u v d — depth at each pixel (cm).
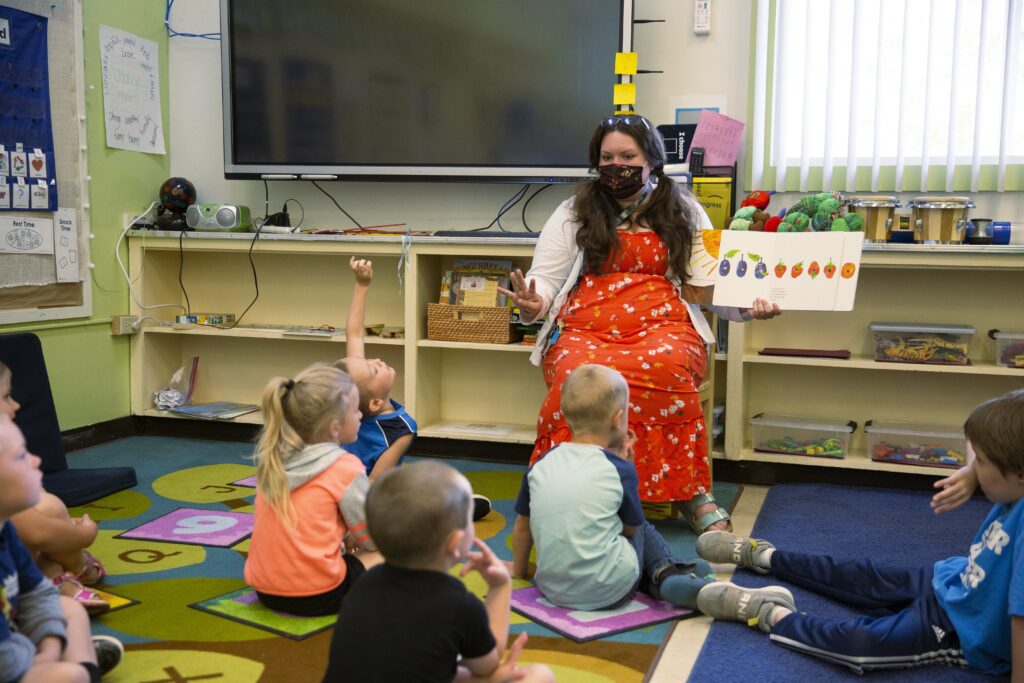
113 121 357
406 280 332
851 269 232
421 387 345
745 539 219
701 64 335
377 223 373
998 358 296
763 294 238
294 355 382
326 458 186
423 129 350
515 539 209
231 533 243
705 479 248
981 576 160
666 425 241
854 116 316
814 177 325
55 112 332
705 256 249
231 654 170
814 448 309
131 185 370
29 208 321
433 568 125
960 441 299
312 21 357
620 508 194
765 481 315
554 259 263
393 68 351
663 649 176
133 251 366
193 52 384
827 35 319
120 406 368
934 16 305
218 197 389
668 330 248
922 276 315
